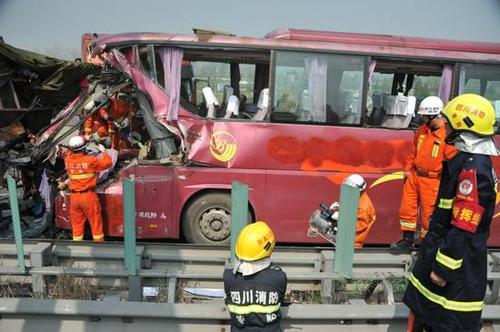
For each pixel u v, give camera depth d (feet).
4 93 20.98
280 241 18.78
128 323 10.67
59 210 18.97
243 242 9.41
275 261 12.88
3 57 20.56
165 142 18.48
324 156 18.24
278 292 9.31
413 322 9.96
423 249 9.49
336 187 18.39
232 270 9.78
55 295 11.91
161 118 17.80
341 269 12.10
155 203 18.39
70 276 12.05
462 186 8.41
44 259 12.49
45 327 10.61
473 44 18.78
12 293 12.37
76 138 17.78
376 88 19.10
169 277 12.06
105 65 18.60
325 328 10.91
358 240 16.14
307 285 12.60
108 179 19.12
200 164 18.11
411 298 9.68
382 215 18.83
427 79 19.16
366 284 12.68
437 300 9.06
